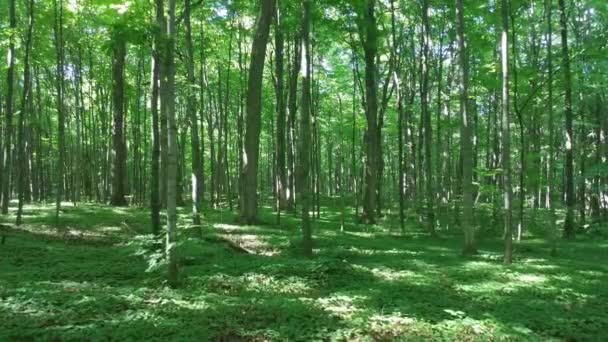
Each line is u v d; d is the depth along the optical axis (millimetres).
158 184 12297
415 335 6527
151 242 10297
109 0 8812
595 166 19484
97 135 39281
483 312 7891
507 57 12828
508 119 12906
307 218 12961
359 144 41781
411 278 10391
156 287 8875
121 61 28297
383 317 7266
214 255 12414
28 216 20891
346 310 7676
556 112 27422
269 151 49688
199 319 6828
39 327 6324
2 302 7297
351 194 40781
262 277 9859
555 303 8664
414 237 19266
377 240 17547
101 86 33219
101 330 6184
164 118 10859
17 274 9523
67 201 33875
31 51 20844
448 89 27250
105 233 16891
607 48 17156
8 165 21672
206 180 56562
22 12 21828
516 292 9336
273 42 29812
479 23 20328
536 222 24375
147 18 10344
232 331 6488
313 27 22328
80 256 11992
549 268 11977
